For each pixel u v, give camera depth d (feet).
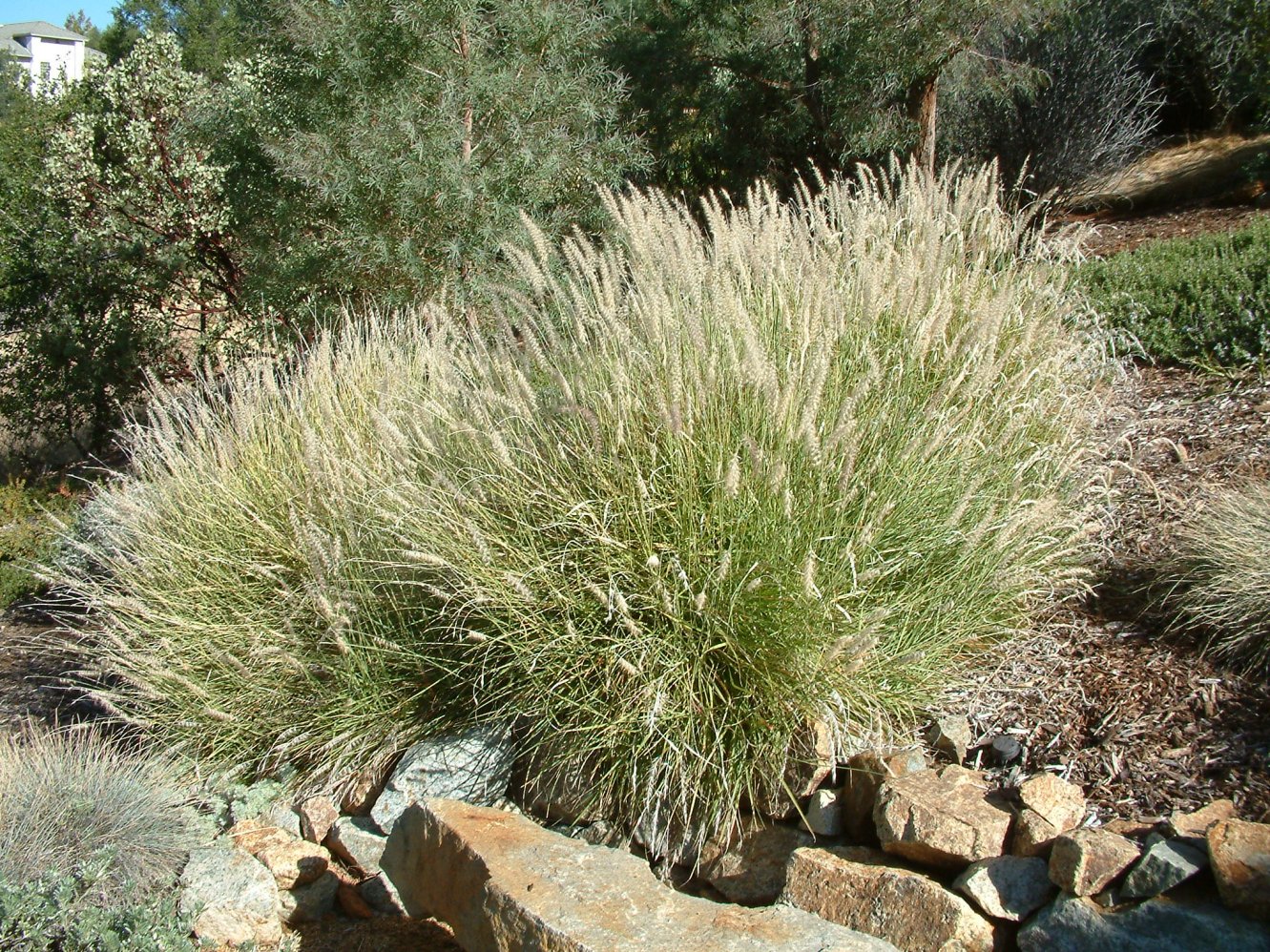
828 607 11.89
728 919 9.58
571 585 13.14
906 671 12.32
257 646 15.23
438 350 18.45
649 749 12.08
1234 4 36.68
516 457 14.07
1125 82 35.65
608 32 34.06
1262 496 14.03
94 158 38.50
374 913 12.92
